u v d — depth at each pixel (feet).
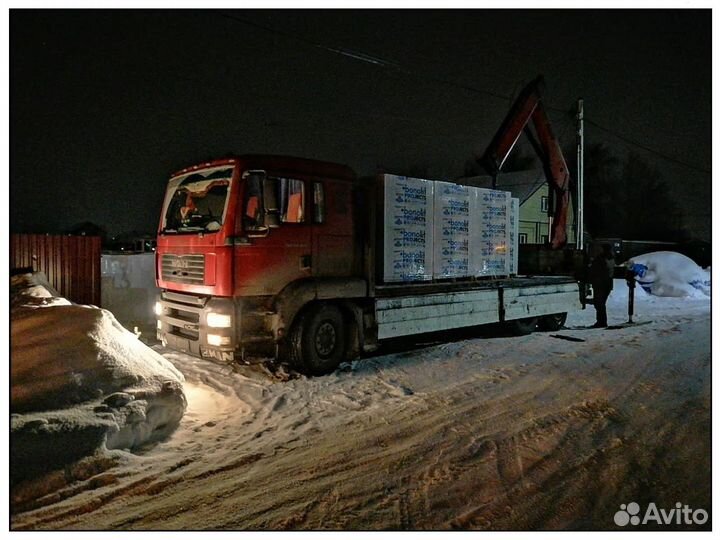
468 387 25.34
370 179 30.07
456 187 34.14
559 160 49.75
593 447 18.39
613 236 175.01
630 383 26.25
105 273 48.67
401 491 15.19
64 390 17.06
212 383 25.02
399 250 30.40
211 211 25.62
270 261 25.35
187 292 26.71
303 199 26.61
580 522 13.80
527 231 126.00
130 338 22.17
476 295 34.88
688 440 19.08
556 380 26.71
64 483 14.42
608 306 58.23
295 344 26.35
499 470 16.58
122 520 13.32
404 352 32.94
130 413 17.25
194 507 14.05
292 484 15.43
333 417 20.98
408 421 20.68
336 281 27.35
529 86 46.19
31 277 28.40
